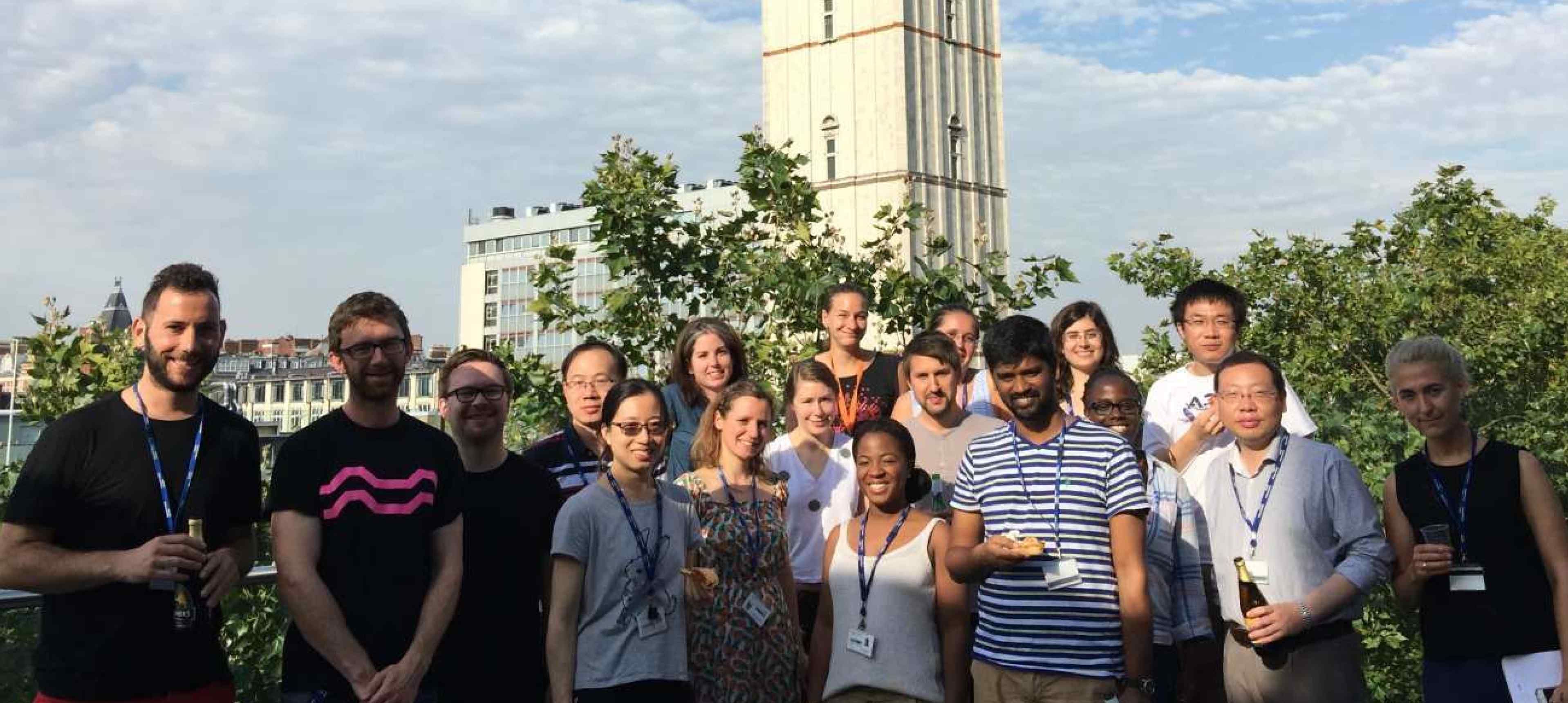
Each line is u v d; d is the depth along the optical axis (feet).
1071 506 15.55
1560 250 50.52
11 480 31.30
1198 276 48.42
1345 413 38.65
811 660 18.26
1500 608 15.81
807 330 34.27
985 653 16.02
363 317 14.52
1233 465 17.40
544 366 32.96
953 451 20.67
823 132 141.90
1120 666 15.43
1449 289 46.73
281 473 14.33
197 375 13.64
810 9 143.02
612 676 16.42
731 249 34.47
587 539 16.76
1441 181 48.39
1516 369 45.98
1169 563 18.37
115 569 12.78
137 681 13.20
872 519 18.07
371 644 14.10
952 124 142.51
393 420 14.90
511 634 16.78
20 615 16.39
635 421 16.94
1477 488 16.16
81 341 31.27
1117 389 18.66
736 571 17.90
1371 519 16.37
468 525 16.81
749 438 18.34
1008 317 16.21
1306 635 16.35
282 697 14.75
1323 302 46.39
